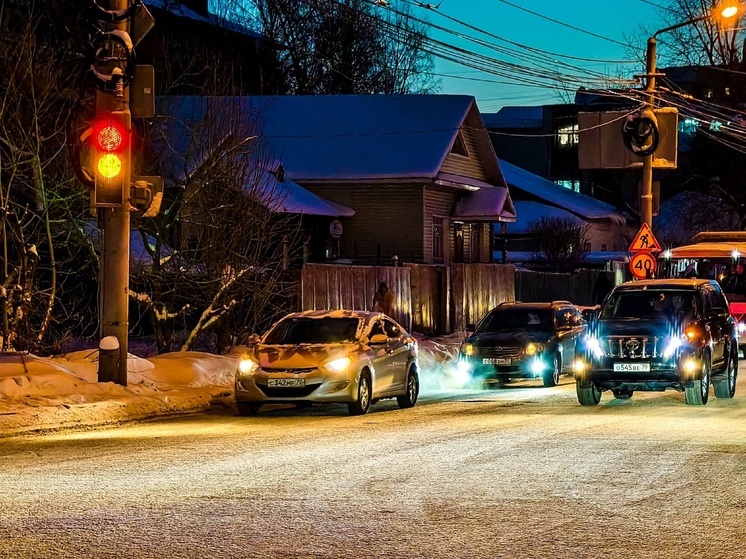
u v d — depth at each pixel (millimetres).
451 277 41438
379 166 47375
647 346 20328
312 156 48219
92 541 8648
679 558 8188
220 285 26328
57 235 25844
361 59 71438
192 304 27719
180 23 52781
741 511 9984
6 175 25312
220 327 27672
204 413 20234
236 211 26672
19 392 18344
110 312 20000
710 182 75000
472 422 17750
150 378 21891
